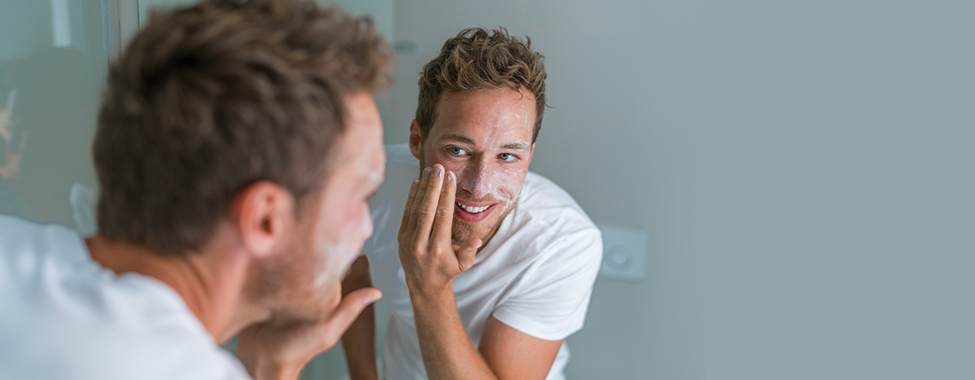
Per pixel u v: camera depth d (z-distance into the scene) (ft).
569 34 5.23
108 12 2.58
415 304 2.57
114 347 1.04
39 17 2.35
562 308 3.01
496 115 2.57
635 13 5.05
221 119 1.10
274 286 1.36
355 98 1.29
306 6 1.22
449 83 2.57
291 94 1.11
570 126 5.35
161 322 1.09
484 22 5.44
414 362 3.63
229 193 1.17
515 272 3.05
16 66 2.26
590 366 5.66
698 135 5.05
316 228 1.28
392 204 3.45
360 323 3.75
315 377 4.58
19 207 2.32
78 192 2.62
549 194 3.40
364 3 4.91
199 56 1.09
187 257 1.25
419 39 5.65
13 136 2.28
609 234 5.33
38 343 1.04
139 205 1.21
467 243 2.44
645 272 5.36
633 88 5.15
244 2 1.20
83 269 1.20
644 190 5.26
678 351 5.39
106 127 1.21
